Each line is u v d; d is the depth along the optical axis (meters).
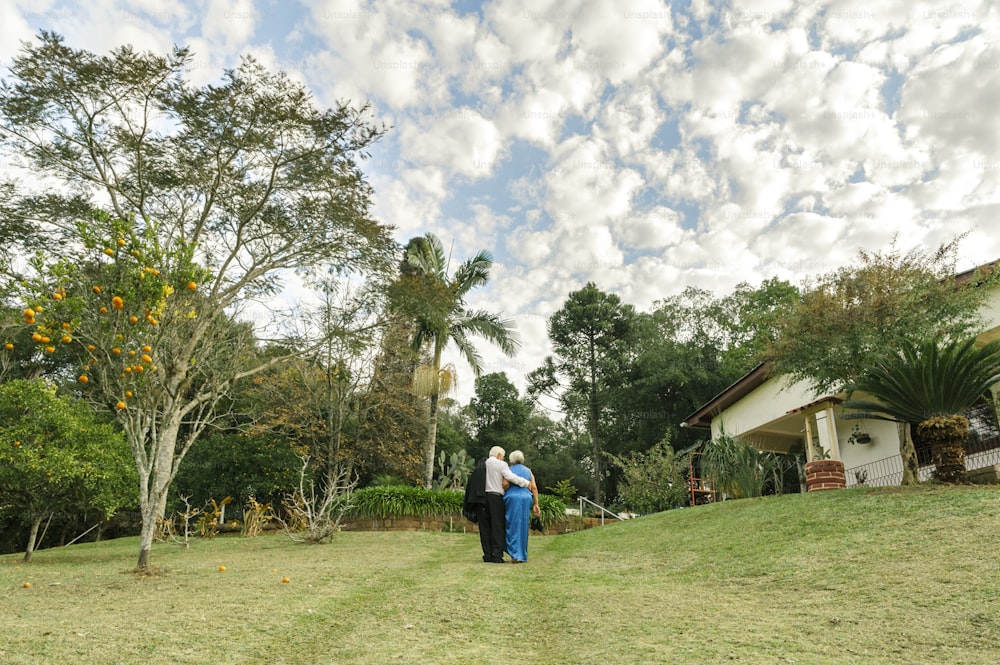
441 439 36.75
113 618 5.35
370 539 14.46
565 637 5.03
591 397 44.72
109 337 8.02
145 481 8.55
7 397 11.20
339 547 12.59
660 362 40.12
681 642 4.74
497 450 10.10
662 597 6.55
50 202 14.41
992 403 12.06
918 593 5.75
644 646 4.64
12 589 7.25
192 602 6.11
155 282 7.87
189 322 9.98
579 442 48.91
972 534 7.30
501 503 9.77
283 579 7.46
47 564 10.69
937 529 7.81
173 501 18.78
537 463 45.53
